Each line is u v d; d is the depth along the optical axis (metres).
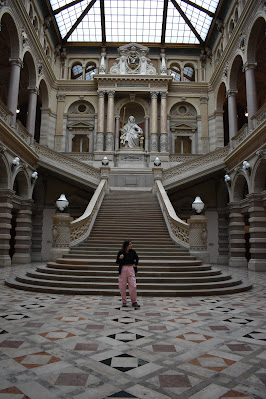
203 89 25.59
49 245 21.39
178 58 26.77
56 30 24.23
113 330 4.55
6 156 14.60
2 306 6.05
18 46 16.56
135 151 23.66
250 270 14.92
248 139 14.83
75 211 22.09
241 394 2.70
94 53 26.86
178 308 6.09
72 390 2.73
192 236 10.34
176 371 3.15
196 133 25.42
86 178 18.70
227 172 18.84
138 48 25.88
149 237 12.22
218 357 3.55
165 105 24.59
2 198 15.01
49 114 24.50
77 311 5.70
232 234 18.23
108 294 7.35
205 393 2.70
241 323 5.03
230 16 21.16
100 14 24.33
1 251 15.10
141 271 8.70
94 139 25.00
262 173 14.88
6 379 2.92
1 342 3.96
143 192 18.50
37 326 4.71
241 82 22.97
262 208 14.98
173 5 23.72
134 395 2.65
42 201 21.73
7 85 22.84
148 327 4.74
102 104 24.56
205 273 8.72
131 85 24.77
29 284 8.25
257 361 3.44
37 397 2.59
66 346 3.85
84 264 9.03
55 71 26.25
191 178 18.83
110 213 14.74
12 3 15.50
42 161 18.75
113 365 3.28
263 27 16.20
